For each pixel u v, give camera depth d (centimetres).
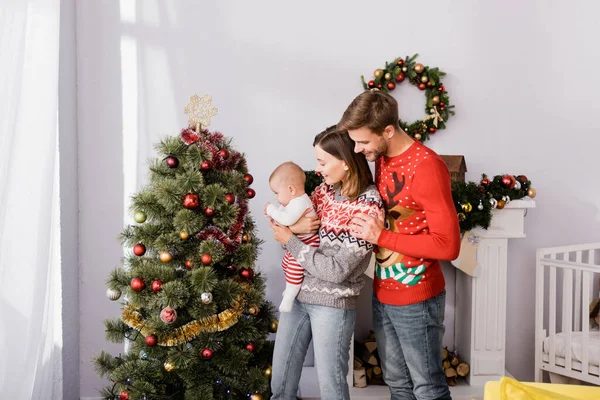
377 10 297
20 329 199
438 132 305
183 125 291
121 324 217
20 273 197
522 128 308
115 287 202
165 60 288
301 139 299
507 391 122
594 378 265
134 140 289
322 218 196
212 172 206
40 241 211
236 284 204
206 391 204
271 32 293
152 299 192
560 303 320
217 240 202
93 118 286
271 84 295
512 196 279
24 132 196
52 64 221
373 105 178
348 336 192
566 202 314
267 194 299
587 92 308
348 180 188
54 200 251
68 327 277
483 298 285
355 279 193
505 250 285
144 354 213
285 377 202
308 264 186
